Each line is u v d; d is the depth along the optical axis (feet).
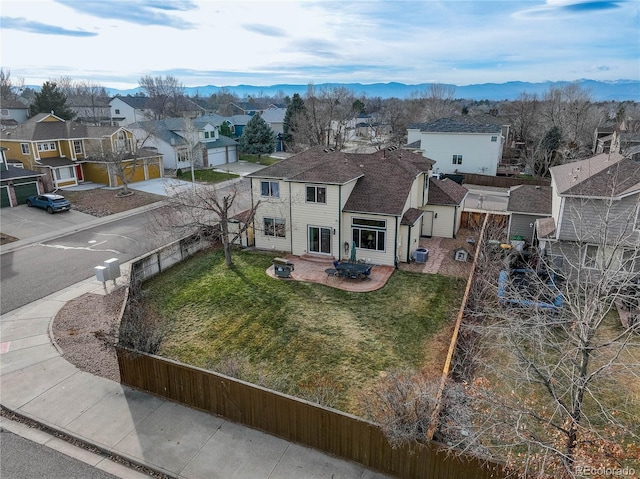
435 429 32.42
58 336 55.88
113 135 148.36
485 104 544.21
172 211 95.14
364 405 41.78
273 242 88.99
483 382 36.32
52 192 136.46
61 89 354.95
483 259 71.10
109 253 87.86
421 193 94.79
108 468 35.86
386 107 438.40
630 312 56.85
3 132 146.61
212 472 35.14
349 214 80.89
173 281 73.36
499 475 29.94
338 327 58.49
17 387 45.73
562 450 27.94
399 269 79.30
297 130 229.45
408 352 52.70
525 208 88.58
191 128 174.29
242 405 39.81
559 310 36.63
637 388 44.57
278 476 34.63
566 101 246.88
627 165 70.33
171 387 43.32
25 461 36.42
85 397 44.27
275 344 54.39
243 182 160.76
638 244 30.17
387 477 34.50
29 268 79.77
